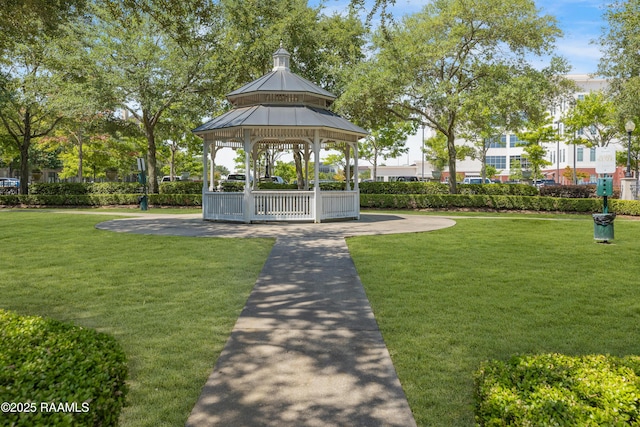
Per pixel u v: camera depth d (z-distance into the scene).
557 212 23.53
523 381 2.09
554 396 1.91
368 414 3.11
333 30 28.44
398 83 22.89
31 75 26.38
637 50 22.73
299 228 14.68
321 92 17.41
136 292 6.45
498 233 13.41
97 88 24.41
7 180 51.53
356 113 24.19
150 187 29.22
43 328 2.80
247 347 4.36
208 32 24.52
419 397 3.36
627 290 6.57
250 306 5.75
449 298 6.13
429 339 4.58
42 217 19.20
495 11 22.69
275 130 16.27
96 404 1.95
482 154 46.62
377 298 6.14
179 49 24.58
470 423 3.01
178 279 7.26
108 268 8.08
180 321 5.17
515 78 22.17
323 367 3.89
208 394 3.40
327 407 3.20
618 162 40.50
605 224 11.48
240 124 15.40
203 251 9.90
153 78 25.64
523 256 9.39
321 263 8.55
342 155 53.38
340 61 28.05
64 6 11.40
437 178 50.97
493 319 5.22
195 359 4.08
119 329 4.88
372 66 23.64
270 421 3.02
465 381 3.62
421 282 7.06
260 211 16.45
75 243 11.05
